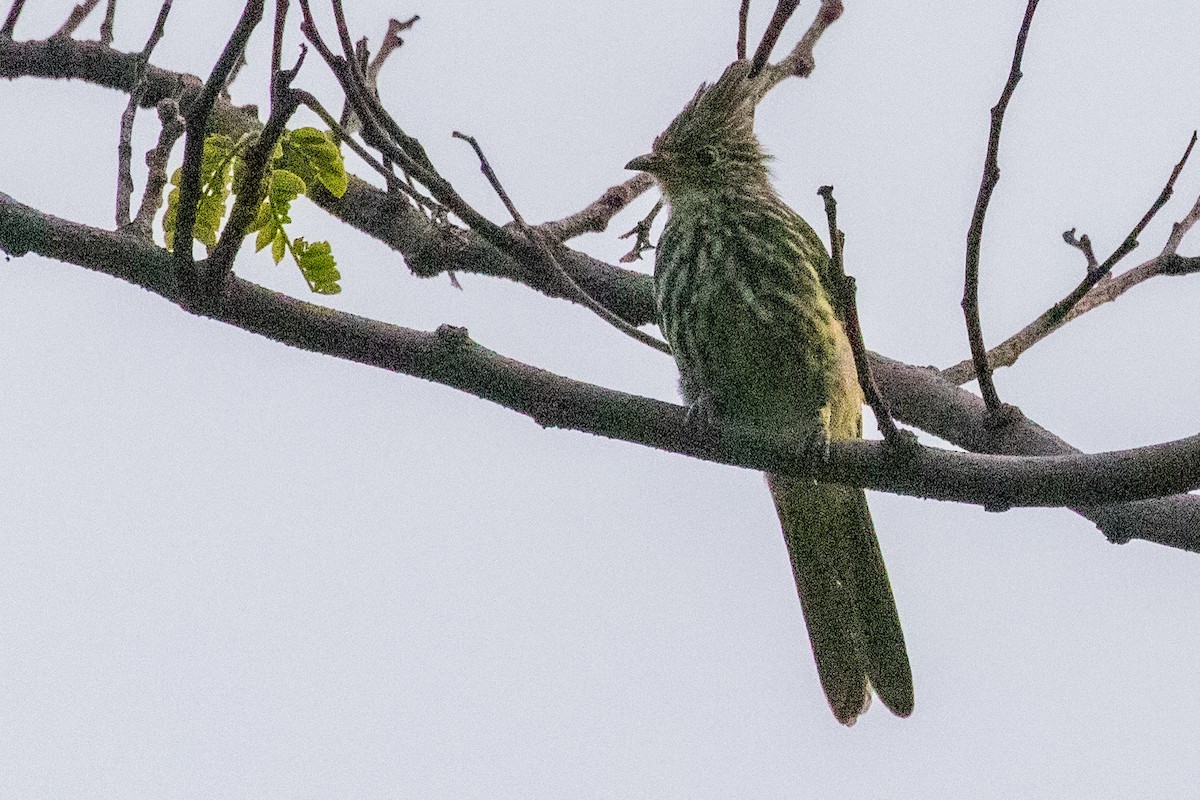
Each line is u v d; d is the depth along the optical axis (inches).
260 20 325.7
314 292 365.1
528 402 410.0
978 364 417.1
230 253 364.8
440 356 401.7
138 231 377.7
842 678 531.2
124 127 385.4
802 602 537.6
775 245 505.4
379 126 363.3
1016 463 394.9
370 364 400.8
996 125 362.3
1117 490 383.2
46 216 371.9
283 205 358.3
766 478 533.0
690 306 508.7
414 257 534.6
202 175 360.5
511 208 374.0
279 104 335.0
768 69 541.0
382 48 500.1
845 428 507.8
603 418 414.0
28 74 532.1
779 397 509.0
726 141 528.7
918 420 518.9
